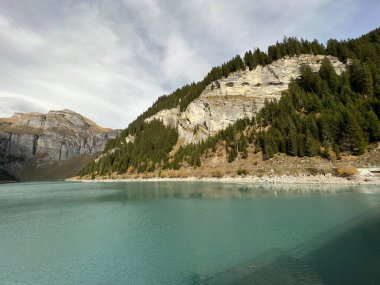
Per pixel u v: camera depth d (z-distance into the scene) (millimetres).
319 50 137000
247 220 29547
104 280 16938
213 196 50125
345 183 56406
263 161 83250
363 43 124688
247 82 134250
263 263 17797
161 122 185875
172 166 119250
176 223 30062
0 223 33375
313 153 73312
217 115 128000
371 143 67250
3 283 17000
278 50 137500
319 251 19234
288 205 36781
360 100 79688
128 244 23500
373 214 28750
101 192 70812
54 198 60062
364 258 17406
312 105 92000
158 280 16406
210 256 19719
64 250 22688
